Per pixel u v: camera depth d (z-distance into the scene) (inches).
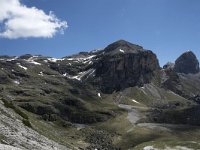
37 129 2955.2
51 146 2425.0
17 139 1953.7
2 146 1433.3
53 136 3344.0
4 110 2625.5
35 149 1948.8
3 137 1833.2
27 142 2018.9
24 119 2842.0
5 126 2143.2
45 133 3115.2
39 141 2347.4
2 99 3058.6
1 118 2298.2
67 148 2960.1
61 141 3380.9
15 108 3075.8
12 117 2600.9
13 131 2113.7
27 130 2476.6
